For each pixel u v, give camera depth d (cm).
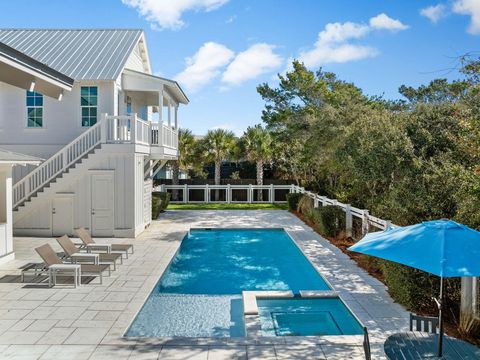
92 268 958
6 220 1166
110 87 1714
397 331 676
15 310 778
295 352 598
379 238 459
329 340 641
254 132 3231
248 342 635
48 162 1602
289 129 2519
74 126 1739
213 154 3259
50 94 687
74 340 640
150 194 1948
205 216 2294
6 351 598
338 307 853
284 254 1461
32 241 1479
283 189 3189
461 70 741
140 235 1648
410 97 3306
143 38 2181
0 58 536
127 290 916
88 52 1906
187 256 1427
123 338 650
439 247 397
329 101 2473
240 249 1545
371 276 1038
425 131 1174
